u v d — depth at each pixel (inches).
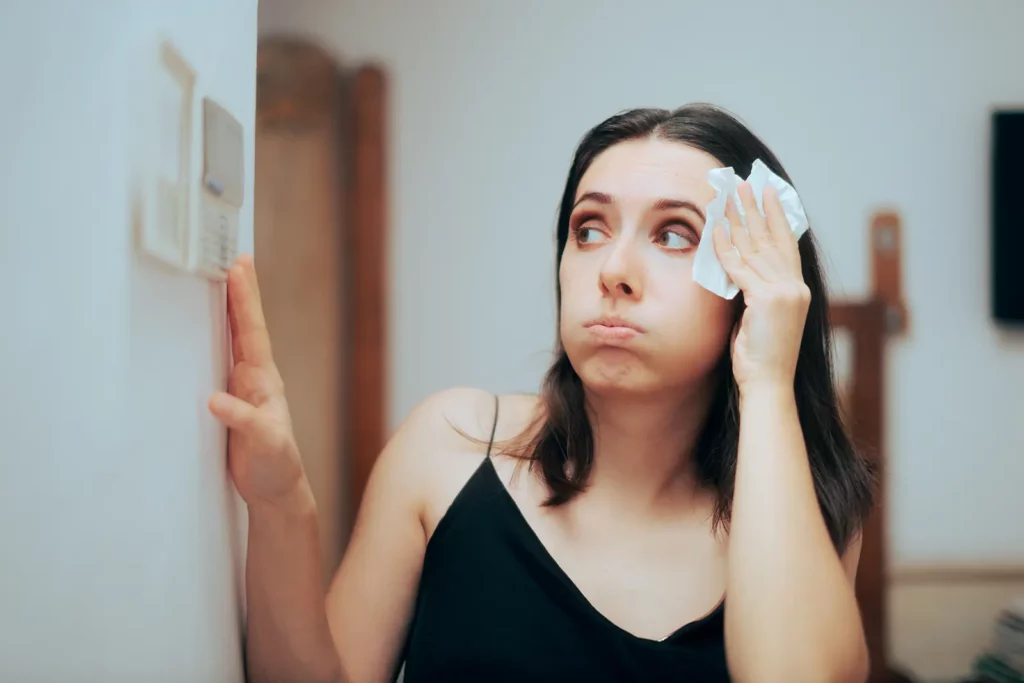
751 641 24.2
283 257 68.3
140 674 17.2
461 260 70.3
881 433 66.6
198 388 21.1
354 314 68.3
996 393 71.1
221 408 21.0
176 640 19.4
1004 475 71.0
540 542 29.2
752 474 25.8
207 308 22.0
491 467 30.7
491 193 70.6
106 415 15.6
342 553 67.8
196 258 20.0
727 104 71.1
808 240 31.0
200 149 20.4
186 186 19.6
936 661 67.4
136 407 17.0
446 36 70.4
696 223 26.8
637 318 25.9
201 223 20.5
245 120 25.8
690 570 28.9
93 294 15.3
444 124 70.3
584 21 71.0
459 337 70.2
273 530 23.1
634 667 27.4
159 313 18.3
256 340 23.5
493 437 32.1
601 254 27.0
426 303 70.2
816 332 31.2
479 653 28.2
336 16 69.9
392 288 70.1
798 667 23.7
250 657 25.1
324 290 68.6
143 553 17.4
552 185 70.8
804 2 71.4
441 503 30.5
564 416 30.2
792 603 24.2
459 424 32.3
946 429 70.7
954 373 70.8
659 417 28.0
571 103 70.9
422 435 32.0
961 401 70.9
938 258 71.2
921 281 71.1
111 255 15.8
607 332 26.1
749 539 25.1
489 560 29.3
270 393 23.1
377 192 68.7
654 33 71.2
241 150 23.7
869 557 65.9
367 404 68.1
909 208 71.2
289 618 23.9
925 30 71.5
